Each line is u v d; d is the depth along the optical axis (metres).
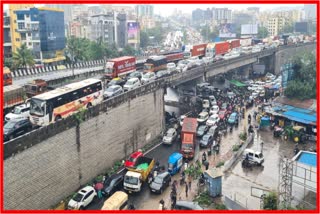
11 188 33.50
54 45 114.75
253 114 71.94
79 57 106.56
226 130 63.44
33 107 42.81
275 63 120.44
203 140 56.75
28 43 111.19
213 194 39.66
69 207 37.97
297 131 57.66
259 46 129.75
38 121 42.59
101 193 41.28
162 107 62.62
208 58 100.88
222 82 101.88
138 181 41.91
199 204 37.66
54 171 38.91
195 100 80.94
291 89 72.94
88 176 44.59
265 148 54.97
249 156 48.78
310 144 56.47
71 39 110.25
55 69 87.50
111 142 48.75
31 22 109.62
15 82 69.44
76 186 42.56
